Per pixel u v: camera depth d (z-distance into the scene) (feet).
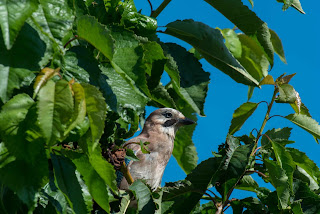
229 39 19.52
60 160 10.96
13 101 9.60
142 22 15.70
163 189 17.62
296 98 18.44
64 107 9.13
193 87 17.74
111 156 15.15
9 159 9.59
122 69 12.11
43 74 9.41
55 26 10.31
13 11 9.11
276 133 19.04
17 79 9.72
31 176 9.59
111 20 15.37
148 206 15.08
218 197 19.04
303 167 18.75
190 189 17.72
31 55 10.04
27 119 9.57
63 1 10.55
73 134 10.44
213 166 17.67
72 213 11.20
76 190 10.80
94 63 11.60
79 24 11.31
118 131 16.11
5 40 8.87
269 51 19.88
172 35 17.97
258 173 18.42
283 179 17.26
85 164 11.12
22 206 10.87
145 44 14.42
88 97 9.84
